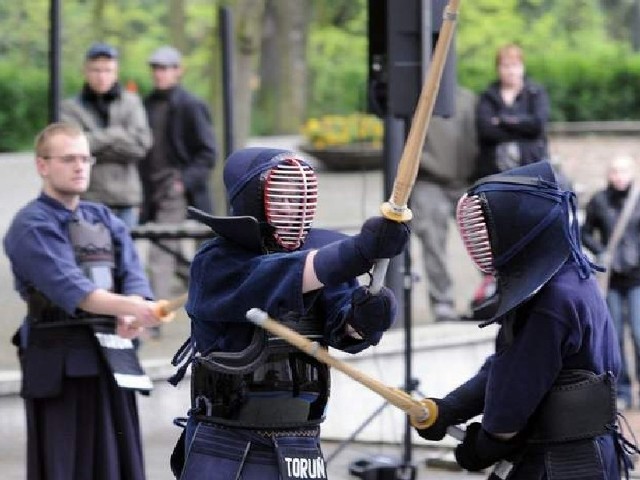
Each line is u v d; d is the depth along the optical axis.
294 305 10.01
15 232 14.09
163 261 23.86
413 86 17.97
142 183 25.30
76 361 14.12
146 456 18.72
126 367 14.09
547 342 10.33
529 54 56.28
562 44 58.34
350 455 19.59
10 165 41.22
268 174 10.50
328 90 60.94
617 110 53.59
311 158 45.97
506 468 10.76
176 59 25.36
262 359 10.48
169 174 25.27
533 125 24.22
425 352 21.78
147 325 14.09
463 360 22.23
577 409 10.48
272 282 10.09
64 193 14.20
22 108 46.72
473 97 24.59
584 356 10.49
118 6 55.81
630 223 23.73
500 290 10.50
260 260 10.25
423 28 17.73
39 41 54.09
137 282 14.53
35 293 14.19
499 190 10.49
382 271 10.06
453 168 24.41
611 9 70.56
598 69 53.69
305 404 10.69
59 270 13.88
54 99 20.70
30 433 14.34
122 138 22.33
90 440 14.29
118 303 13.83
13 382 18.73
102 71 22.47
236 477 10.53
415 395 18.58
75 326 14.16
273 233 10.57
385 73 19.59
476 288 28.67
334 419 20.48
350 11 60.06
